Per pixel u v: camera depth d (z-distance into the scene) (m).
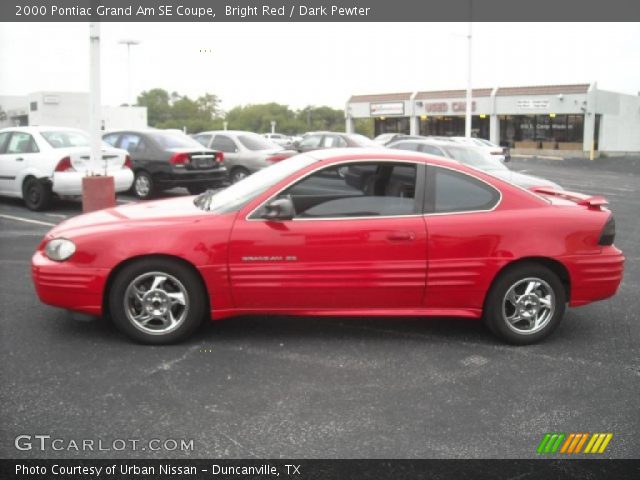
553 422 4.00
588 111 44.56
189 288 5.12
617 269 5.46
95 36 10.38
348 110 58.56
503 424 3.96
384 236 5.15
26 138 12.50
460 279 5.25
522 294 5.39
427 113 53.06
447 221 5.23
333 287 5.15
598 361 5.07
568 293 5.52
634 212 14.52
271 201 5.16
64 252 5.08
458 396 4.36
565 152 45.94
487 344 5.41
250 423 3.91
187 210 5.42
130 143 14.52
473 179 5.39
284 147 18.81
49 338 5.31
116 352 5.02
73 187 11.96
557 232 5.31
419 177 5.31
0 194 12.79
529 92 47.22
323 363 4.90
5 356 4.89
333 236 5.12
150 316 5.14
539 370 4.86
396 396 4.33
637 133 49.16
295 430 3.83
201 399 4.22
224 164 16.23
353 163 5.28
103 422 3.88
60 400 4.16
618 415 4.12
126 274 5.06
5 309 6.08
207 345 5.23
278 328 5.71
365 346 5.30
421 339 5.50
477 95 50.03
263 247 5.08
